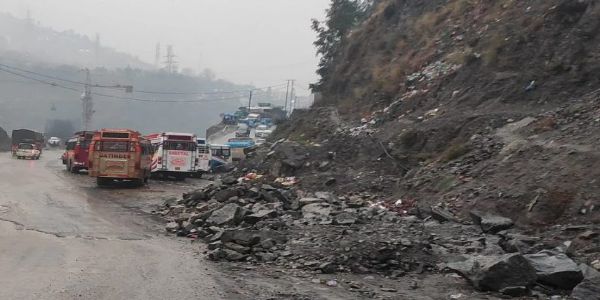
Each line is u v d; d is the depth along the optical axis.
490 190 13.95
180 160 35.22
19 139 64.12
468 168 16.44
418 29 35.31
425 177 17.66
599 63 19.39
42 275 8.37
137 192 25.00
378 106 30.88
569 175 12.39
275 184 23.31
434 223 12.83
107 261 9.71
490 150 17.19
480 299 7.61
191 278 8.57
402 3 40.44
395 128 24.61
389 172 20.95
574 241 9.98
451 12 33.28
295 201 16.31
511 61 23.19
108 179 28.12
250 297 7.50
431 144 20.92
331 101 39.25
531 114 18.72
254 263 9.98
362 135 26.36
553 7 23.56
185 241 12.56
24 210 16.33
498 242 10.60
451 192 15.30
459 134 20.19
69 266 9.13
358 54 41.22
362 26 45.88
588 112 16.12
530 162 14.26
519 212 12.32
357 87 36.53
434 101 25.45
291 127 40.28
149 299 7.21
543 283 8.09
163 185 30.42
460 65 26.22
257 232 11.42
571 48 20.84
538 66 21.66
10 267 8.88
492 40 25.50
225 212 13.95
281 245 10.88
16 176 29.95
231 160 47.81
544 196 12.11
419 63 30.83
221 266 9.66
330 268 9.30
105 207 18.61
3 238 11.62
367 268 9.40
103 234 12.92
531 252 9.53
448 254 10.02
